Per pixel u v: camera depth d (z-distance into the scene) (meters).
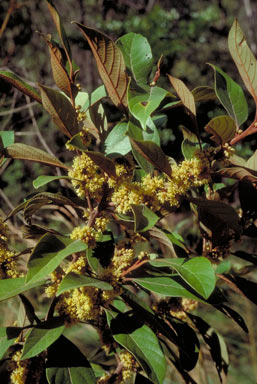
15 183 2.54
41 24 2.86
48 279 0.84
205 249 0.88
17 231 1.56
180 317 0.96
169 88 2.94
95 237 0.78
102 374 0.95
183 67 3.13
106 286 0.74
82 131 0.79
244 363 2.01
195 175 0.78
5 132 0.87
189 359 0.86
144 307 0.84
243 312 2.01
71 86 0.79
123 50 0.82
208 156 0.78
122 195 0.77
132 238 0.83
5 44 2.64
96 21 3.27
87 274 0.82
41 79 2.72
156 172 0.84
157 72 0.75
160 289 0.78
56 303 0.81
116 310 0.81
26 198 0.88
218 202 0.76
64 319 0.79
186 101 0.77
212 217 0.84
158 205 0.78
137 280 0.79
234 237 0.86
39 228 0.85
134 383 0.89
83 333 1.95
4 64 2.57
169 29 3.21
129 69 0.81
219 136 0.77
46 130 2.52
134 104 0.72
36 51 2.76
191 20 3.35
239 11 4.13
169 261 0.76
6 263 0.82
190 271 0.73
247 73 0.77
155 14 3.19
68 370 0.78
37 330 0.77
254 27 3.98
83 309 0.77
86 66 3.09
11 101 2.14
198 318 0.94
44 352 0.83
